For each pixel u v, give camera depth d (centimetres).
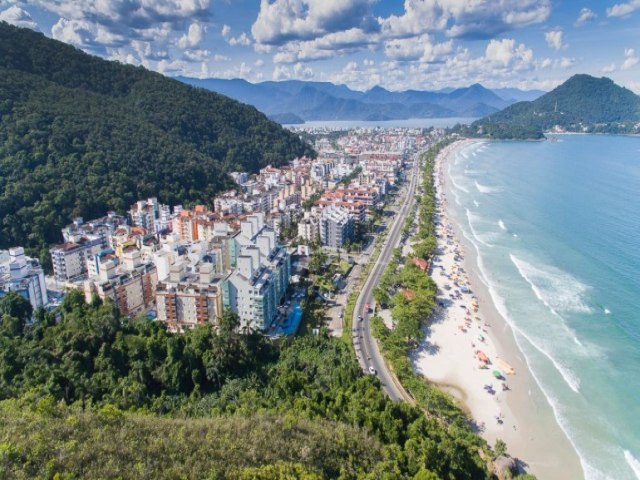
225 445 8325
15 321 15000
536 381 14888
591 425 13100
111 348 13712
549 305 19638
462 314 19062
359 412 10750
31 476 6844
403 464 9312
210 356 13700
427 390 13325
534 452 12112
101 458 7444
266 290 16988
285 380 12312
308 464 8312
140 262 19812
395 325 17612
